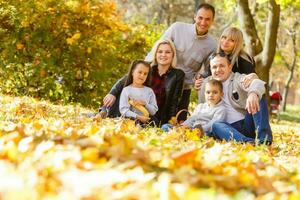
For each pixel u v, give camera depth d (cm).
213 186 288
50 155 332
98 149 355
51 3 1386
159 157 350
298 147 742
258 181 324
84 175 277
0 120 635
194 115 755
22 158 324
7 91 1389
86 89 1420
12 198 221
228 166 380
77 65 1409
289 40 4562
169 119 854
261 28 3641
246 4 1967
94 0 1430
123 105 801
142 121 789
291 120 3375
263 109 706
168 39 846
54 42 1397
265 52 2002
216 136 719
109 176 276
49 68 1380
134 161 319
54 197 234
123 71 1481
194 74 909
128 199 241
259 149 624
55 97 1394
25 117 693
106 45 1462
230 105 743
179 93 851
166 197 246
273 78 5525
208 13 870
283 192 312
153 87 846
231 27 791
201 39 889
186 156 351
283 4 1780
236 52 787
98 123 675
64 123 606
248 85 723
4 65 1388
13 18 1367
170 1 4097
